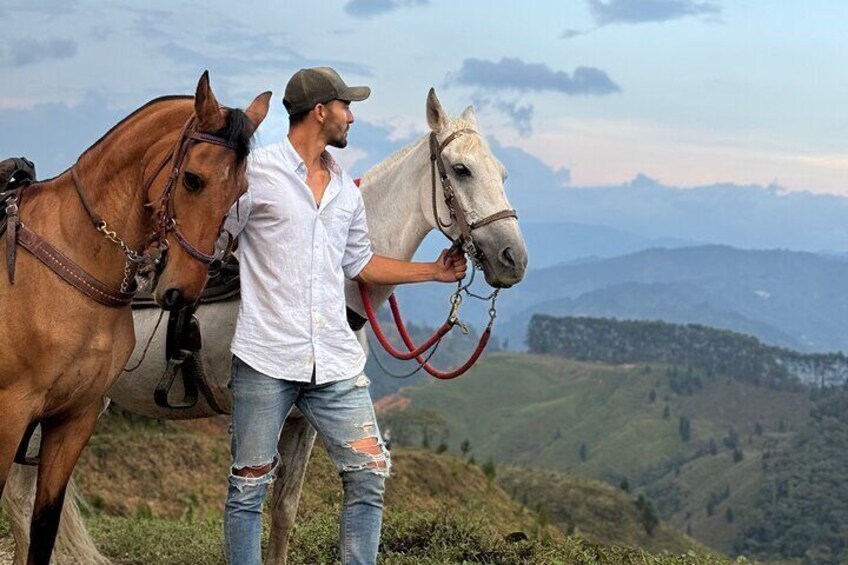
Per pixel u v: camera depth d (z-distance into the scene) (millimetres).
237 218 4148
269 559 5207
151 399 5223
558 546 6590
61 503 4426
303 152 4273
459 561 6316
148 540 7125
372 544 4234
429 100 5164
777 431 185875
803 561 105312
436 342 5117
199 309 4906
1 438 4121
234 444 4270
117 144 4242
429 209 5180
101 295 4254
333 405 4234
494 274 4961
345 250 4578
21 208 4355
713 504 138875
